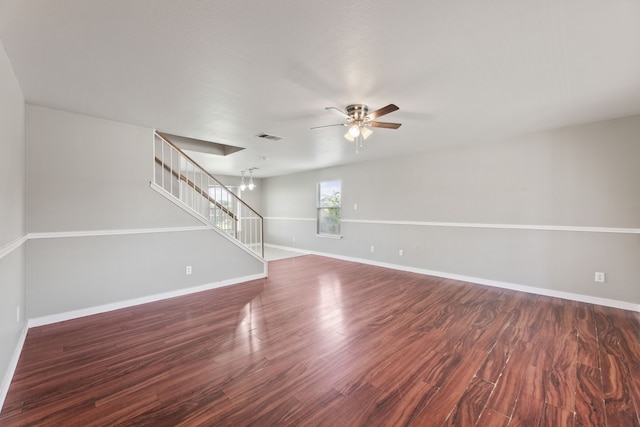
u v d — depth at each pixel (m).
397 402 1.76
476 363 2.20
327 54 1.98
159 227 3.68
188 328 2.83
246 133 3.89
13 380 1.97
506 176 4.16
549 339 2.58
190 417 1.63
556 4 1.50
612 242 3.38
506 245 4.18
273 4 1.49
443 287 4.27
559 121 3.42
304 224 7.58
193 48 1.90
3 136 1.86
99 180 3.24
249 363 2.19
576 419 1.62
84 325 2.89
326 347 2.45
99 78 2.32
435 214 4.95
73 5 1.47
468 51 1.95
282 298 3.77
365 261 6.09
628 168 3.27
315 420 1.61
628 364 2.16
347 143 4.44
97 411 1.68
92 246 3.19
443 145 4.59
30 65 2.10
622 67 2.16
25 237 2.71
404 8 1.52
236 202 8.43
